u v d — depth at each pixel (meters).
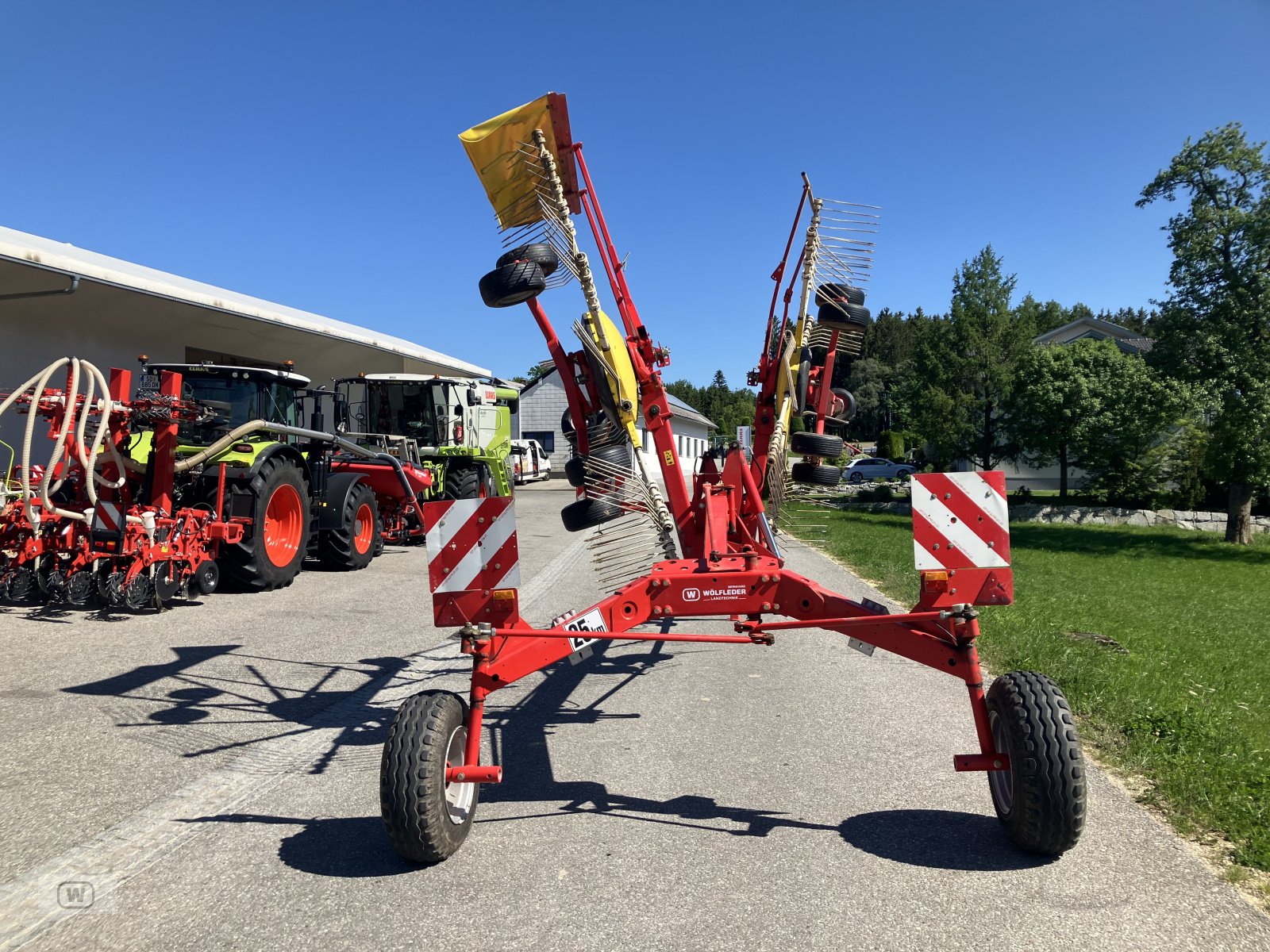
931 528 3.09
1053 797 2.82
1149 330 19.34
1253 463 17.92
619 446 4.73
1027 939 2.51
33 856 3.08
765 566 3.82
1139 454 25.55
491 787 3.76
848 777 3.84
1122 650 6.63
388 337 21.91
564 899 2.77
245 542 8.51
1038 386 25.72
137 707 4.84
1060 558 16.48
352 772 3.93
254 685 5.34
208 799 3.61
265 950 2.48
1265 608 10.91
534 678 5.69
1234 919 2.63
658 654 6.41
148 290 11.52
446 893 2.81
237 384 9.62
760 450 5.58
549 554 12.14
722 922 2.62
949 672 3.14
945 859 3.04
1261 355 17.55
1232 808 3.40
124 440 7.18
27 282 10.35
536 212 4.84
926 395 26.97
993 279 26.69
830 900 2.75
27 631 6.62
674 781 3.82
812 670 5.87
